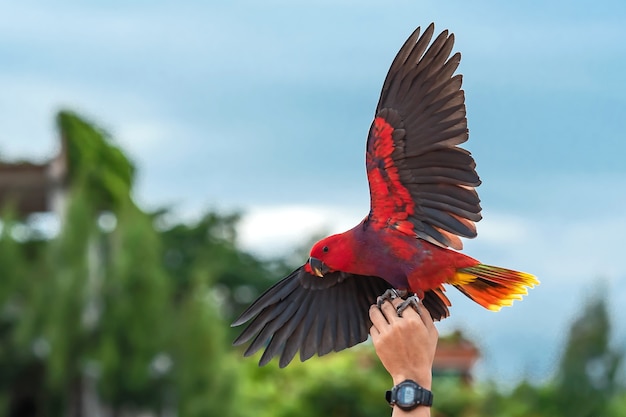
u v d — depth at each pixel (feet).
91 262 56.44
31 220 69.05
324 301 16.28
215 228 114.83
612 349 57.31
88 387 58.34
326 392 51.57
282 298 16.19
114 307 55.42
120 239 56.49
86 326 56.08
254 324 16.07
